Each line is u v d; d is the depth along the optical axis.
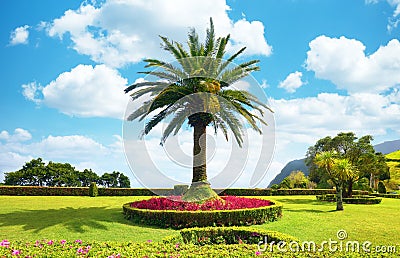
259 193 28.30
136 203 12.50
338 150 25.48
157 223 10.14
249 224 10.42
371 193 29.22
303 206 18.22
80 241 5.67
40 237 8.50
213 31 12.63
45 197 20.28
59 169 35.75
